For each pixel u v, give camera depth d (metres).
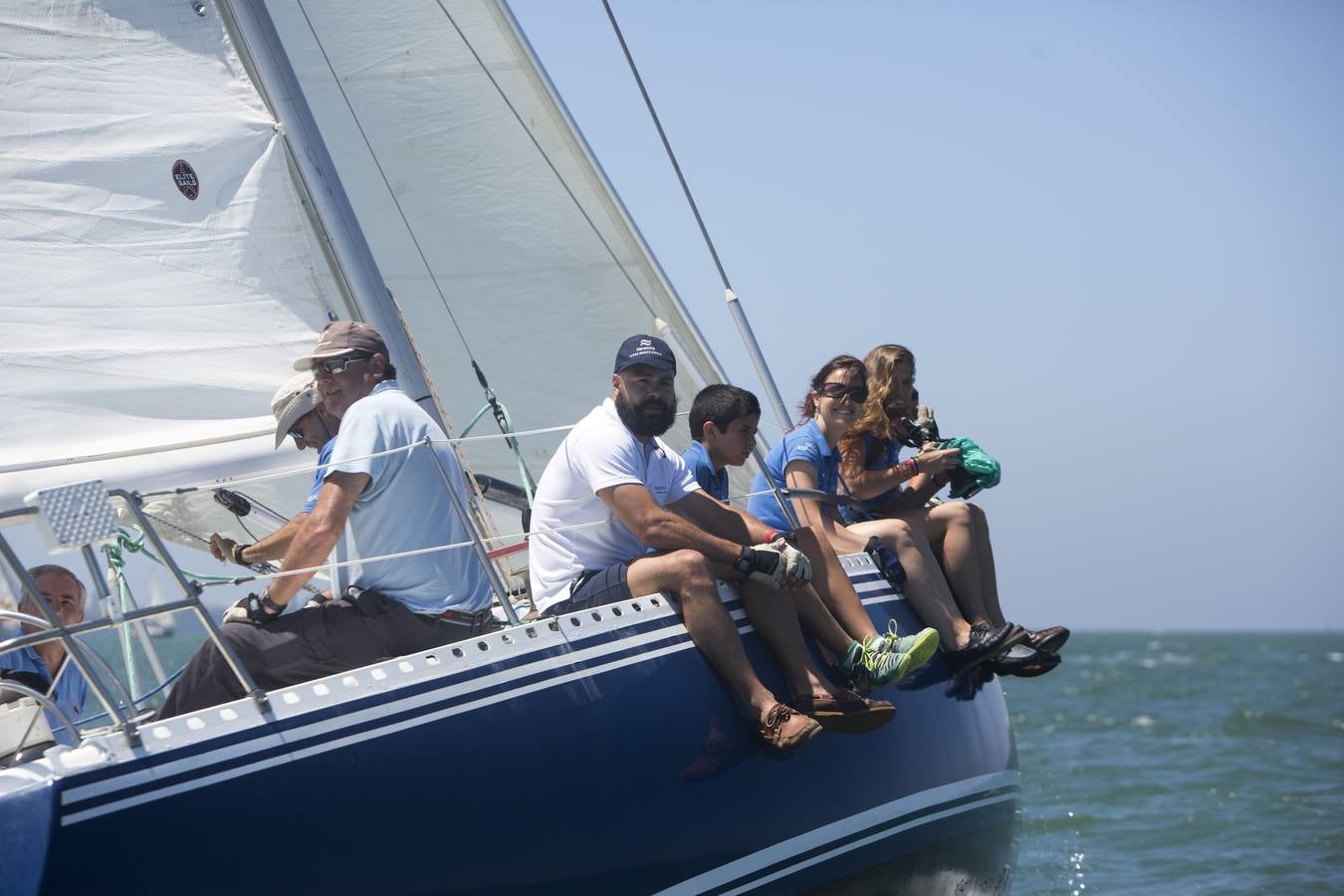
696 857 15.94
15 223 18.02
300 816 13.48
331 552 16.05
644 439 17.25
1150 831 34.38
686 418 26.09
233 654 13.77
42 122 18.47
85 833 12.52
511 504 25.02
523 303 26.06
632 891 15.41
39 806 12.47
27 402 17.61
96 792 12.66
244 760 13.38
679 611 16.53
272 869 13.24
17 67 18.44
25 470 17.28
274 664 15.12
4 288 17.77
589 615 15.88
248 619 15.20
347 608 15.62
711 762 16.17
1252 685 106.88
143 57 19.58
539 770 14.84
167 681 16.33
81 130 18.75
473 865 14.27
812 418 20.69
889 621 19.88
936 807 19.56
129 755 12.92
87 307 18.33
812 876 17.31
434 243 25.94
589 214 25.94
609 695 15.60
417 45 25.69
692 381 26.14
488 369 25.95
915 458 21.23
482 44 25.61
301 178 21.02
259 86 20.86
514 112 25.86
